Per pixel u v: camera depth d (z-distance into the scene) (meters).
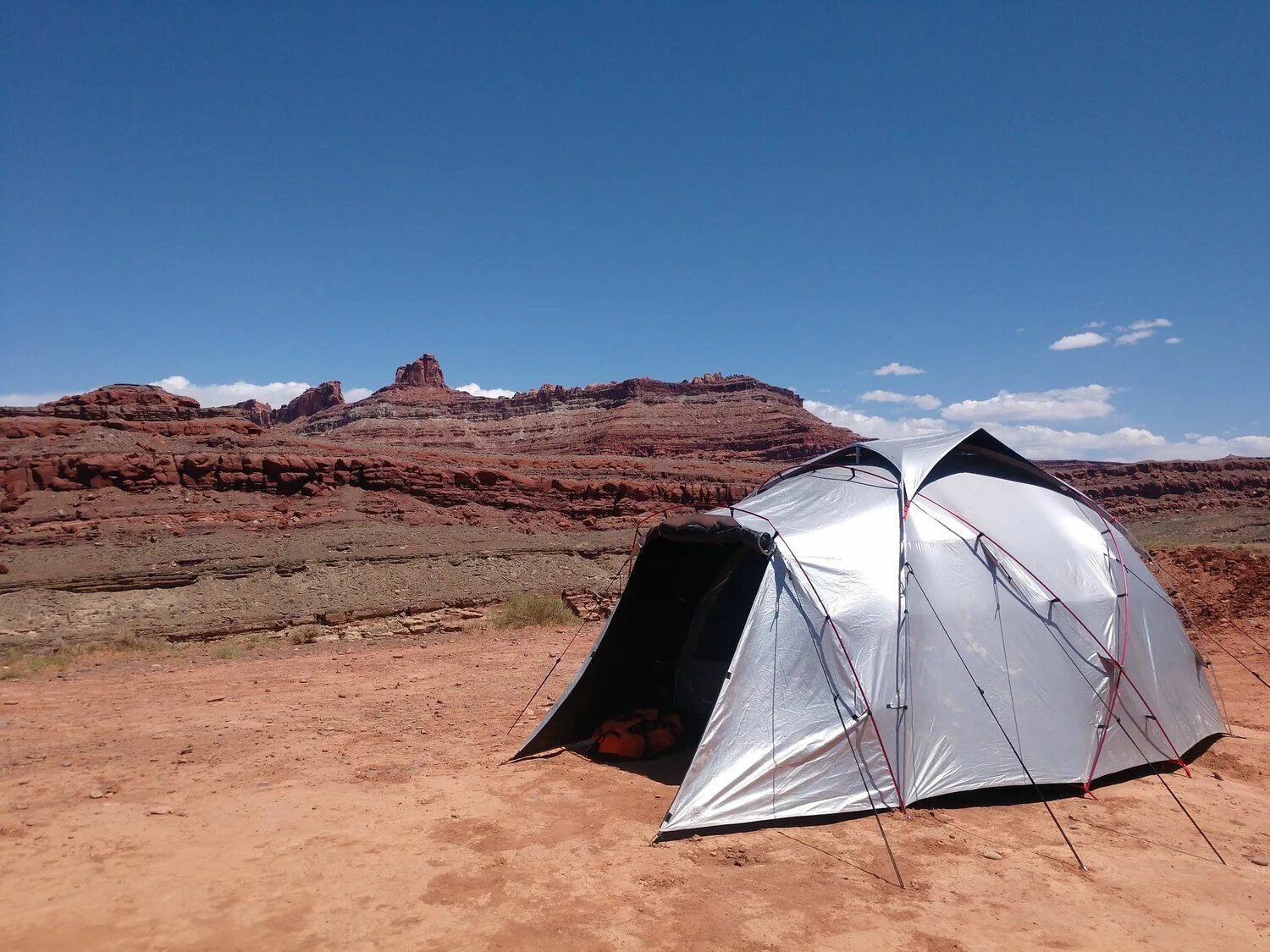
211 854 6.61
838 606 8.30
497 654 18.06
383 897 5.85
